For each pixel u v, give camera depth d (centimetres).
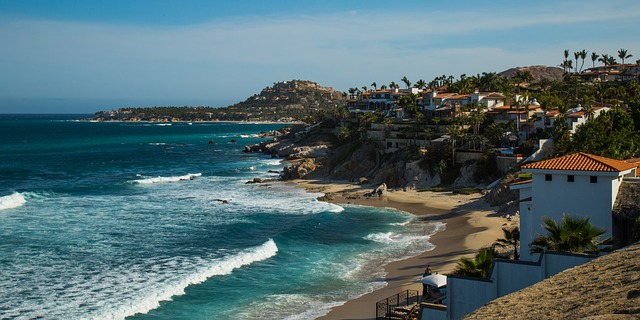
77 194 9438
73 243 5769
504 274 2708
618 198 3772
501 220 6819
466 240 5828
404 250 5616
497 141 10400
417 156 10625
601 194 3731
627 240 3822
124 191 9956
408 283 4472
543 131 10356
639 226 3309
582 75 16138
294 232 6388
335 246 5809
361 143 12531
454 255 5250
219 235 6284
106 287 4341
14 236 6022
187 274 4716
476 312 1911
